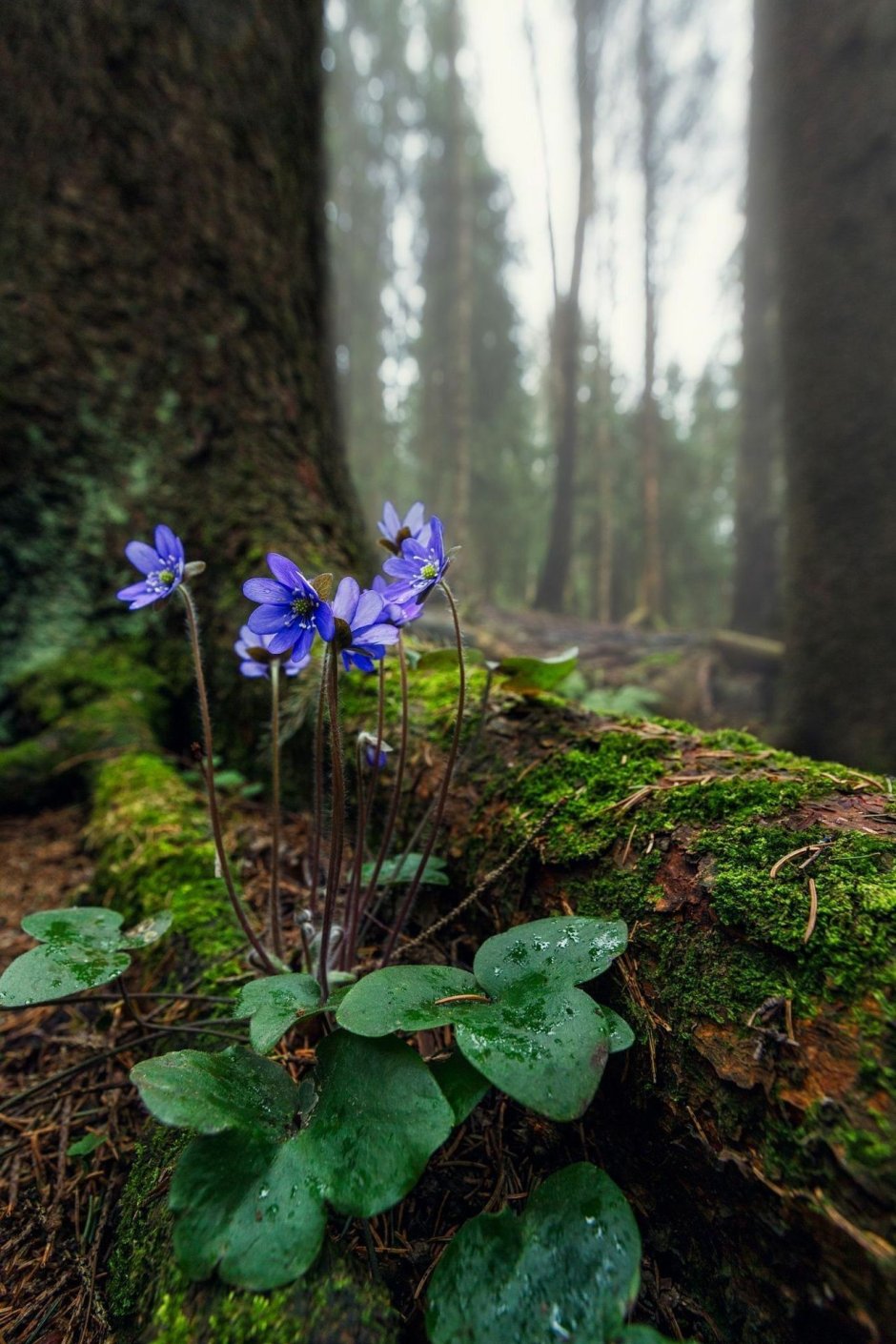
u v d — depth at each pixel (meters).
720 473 20.98
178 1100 0.81
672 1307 0.83
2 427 2.72
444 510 16.50
